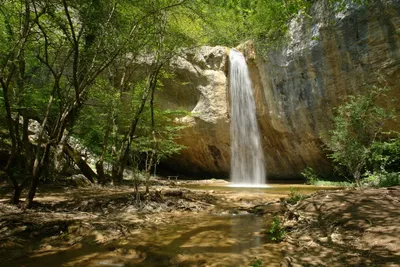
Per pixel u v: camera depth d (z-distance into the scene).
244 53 17.42
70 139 15.45
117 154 13.02
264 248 4.25
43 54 9.47
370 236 3.85
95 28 7.04
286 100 15.49
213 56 18.48
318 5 13.29
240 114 17.81
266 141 17.42
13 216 5.61
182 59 18.31
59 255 4.09
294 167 17.34
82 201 7.52
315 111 14.50
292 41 14.52
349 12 12.24
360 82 12.65
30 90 10.78
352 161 10.44
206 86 18.36
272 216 6.73
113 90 11.30
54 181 11.41
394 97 11.91
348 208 5.11
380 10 11.49
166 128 15.62
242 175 18.02
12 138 6.43
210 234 5.15
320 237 4.25
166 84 19.12
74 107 6.79
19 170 11.77
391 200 5.44
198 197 8.88
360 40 12.27
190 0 7.96
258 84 16.83
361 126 10.27
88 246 4.51
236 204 8.20
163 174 21.67
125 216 6.53
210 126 18.27
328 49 13.28
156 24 9.08
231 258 3.82
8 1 7.11
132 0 7.02
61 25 6.30
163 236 5.03
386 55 11.73
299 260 3.48
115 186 12.23
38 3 6.50
